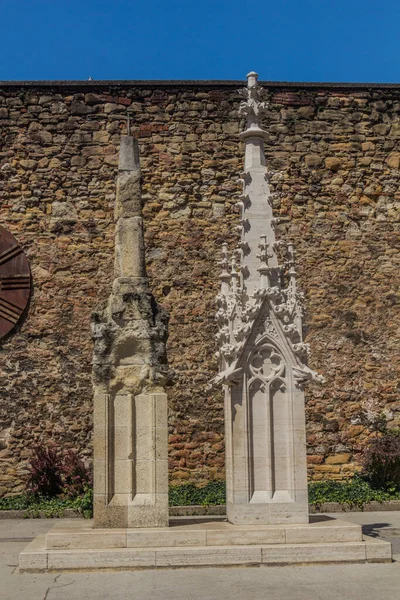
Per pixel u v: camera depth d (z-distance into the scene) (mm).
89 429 15773
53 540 8648
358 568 8492
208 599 7176
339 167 17078
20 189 16438
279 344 9891
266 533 8836
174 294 16312
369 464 15344
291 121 17109
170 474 15688
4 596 7375
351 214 16953
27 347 15961
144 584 7773
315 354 16422
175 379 16000
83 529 9055
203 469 15750
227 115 16891
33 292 16141
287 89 17203
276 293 9930
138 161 10266
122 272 9852
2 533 11961
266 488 9602
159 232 16484
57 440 15703
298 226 16781
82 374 15945
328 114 17203
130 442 9352
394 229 17016
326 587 7621
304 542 8875
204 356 16141
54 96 16750
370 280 16797
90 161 16609
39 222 16344
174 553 8508
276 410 9820
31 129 16625
